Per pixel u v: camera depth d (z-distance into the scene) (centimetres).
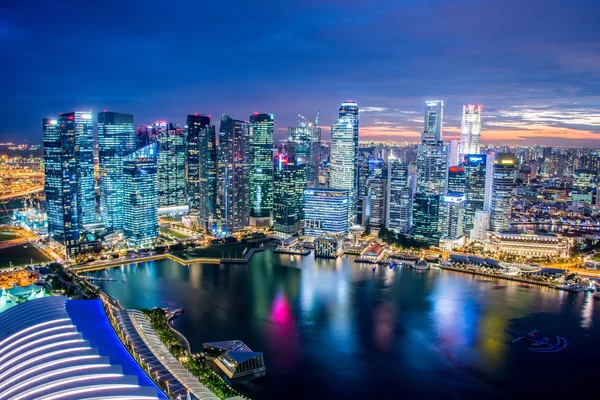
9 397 19850
